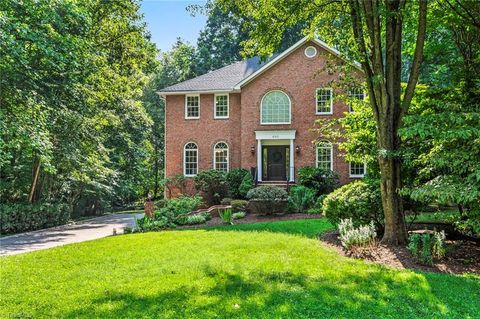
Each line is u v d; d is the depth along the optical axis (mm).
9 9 10664
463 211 8250
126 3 20344
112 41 21281
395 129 7789
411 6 8180
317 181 18281
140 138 28656
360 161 9797
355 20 7973
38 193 19719
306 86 20312
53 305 4738
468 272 6074
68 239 13445
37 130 12320
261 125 20766
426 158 7141
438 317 4129
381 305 4445
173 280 5598
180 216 14320
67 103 16219
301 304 4500
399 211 7727
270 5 9016
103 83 18406
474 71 8305
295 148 20344
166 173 22203
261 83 20844
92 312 4445
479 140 6258
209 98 21922
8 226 15281
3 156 11438
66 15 13336
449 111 7012
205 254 7340
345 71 8758
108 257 7453
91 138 18672
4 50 10336
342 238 7543
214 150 21828
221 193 20344
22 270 6605
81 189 22938
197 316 4211
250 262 6559
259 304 4527
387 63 7711
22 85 12992
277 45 9453
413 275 5602
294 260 6660
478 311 4309
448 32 10477
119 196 29203
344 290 4957
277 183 20156
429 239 6898
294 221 12375
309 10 9008
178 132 22188
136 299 4840
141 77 25078
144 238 9883
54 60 12727
